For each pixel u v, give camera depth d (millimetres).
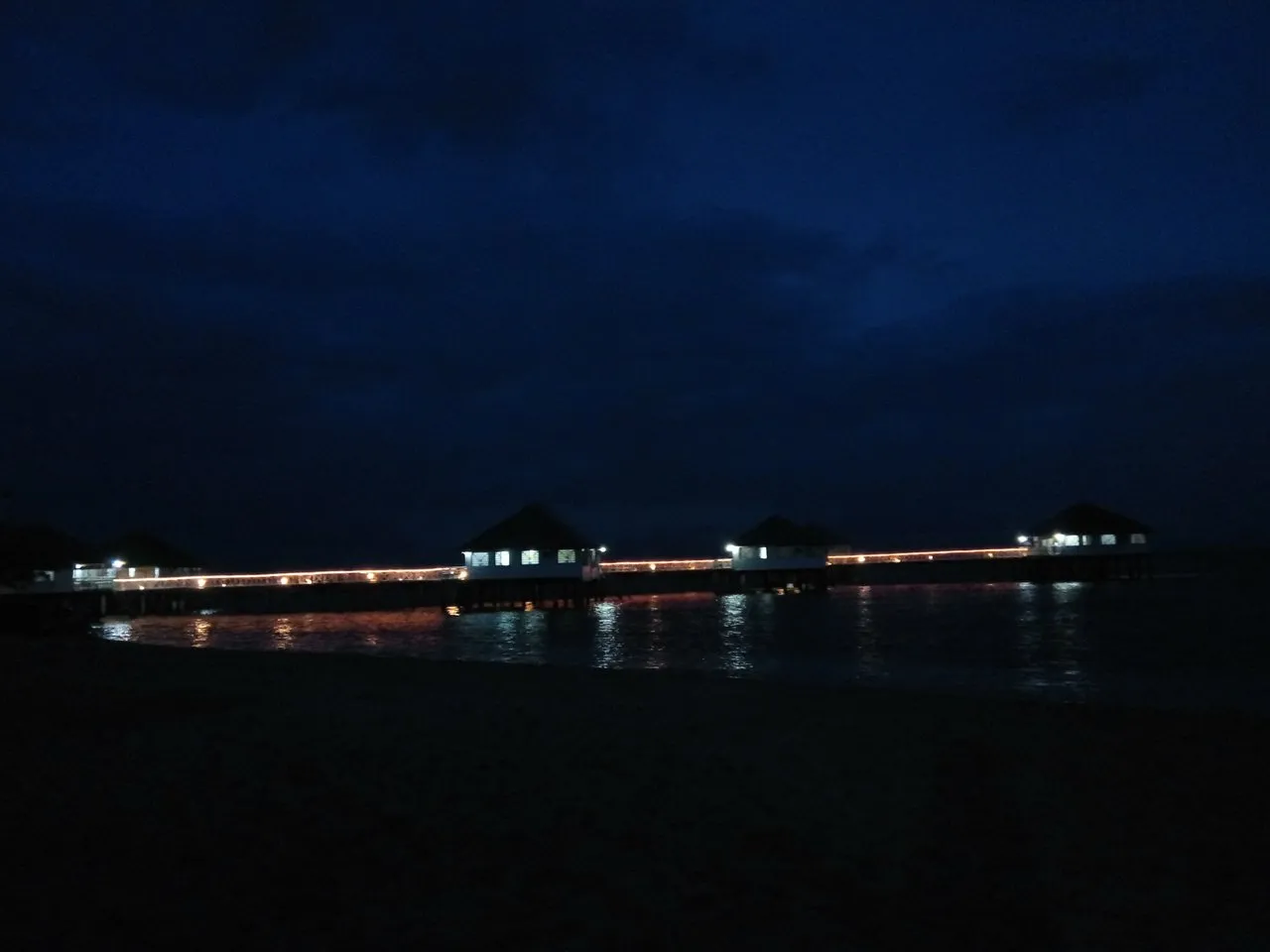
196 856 8367
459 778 11180
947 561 105812
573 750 12820
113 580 74875
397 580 82188
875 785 11062
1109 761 12547
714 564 96688
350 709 16344
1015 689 24172
